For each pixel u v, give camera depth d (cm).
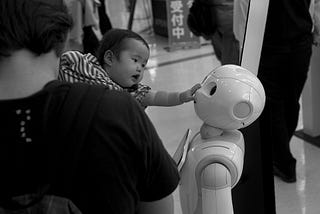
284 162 275
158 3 720
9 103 73
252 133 174
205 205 142
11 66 74
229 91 140
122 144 75
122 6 764
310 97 317
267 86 251
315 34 254
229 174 142
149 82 498
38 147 73
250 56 166
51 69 79
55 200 75
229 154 143
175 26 616
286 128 270
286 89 257
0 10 72
